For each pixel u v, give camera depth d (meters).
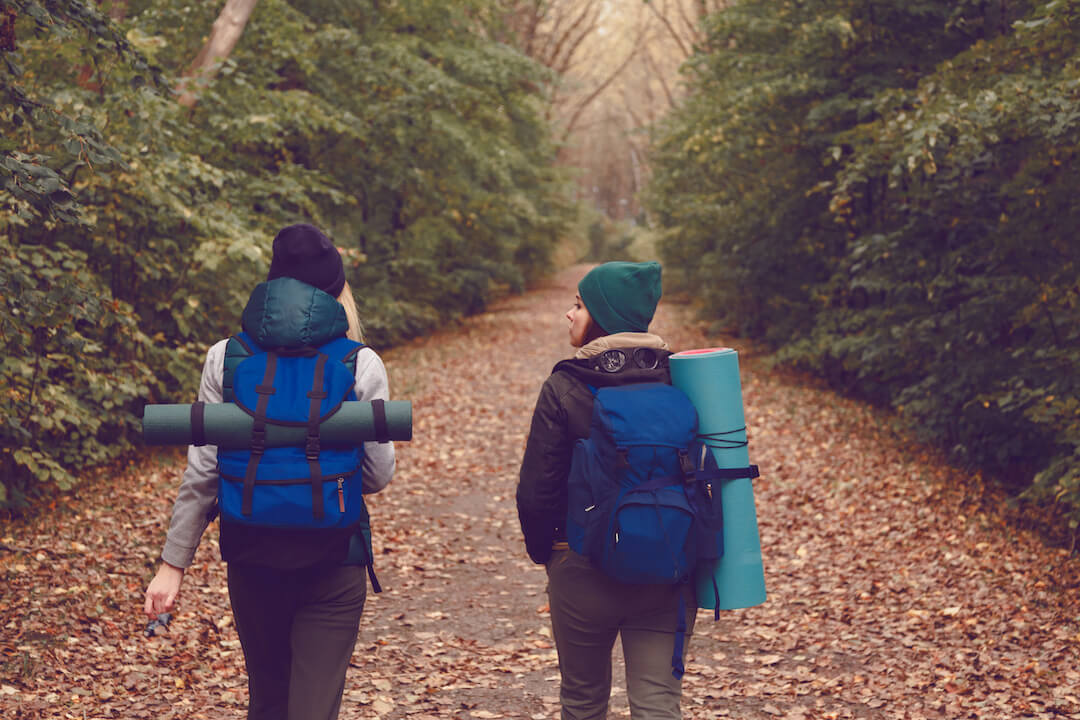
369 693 4.18
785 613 5.53
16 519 6.48
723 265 18.16
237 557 2.19
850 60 12.06
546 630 5.20
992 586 5.92
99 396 7.13
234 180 9.66
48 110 4.88
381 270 19.12
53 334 5.84
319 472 2.14
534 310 31.58
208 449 2.23
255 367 2.21
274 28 11.78
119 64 6.50
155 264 8.29
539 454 2.43
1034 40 6.88
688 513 2.33
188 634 4.63
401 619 5.35
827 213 13.41
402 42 17.03
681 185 22.67
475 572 6.35
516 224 25.98
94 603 4.89
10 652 4.16
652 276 2.59
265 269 8.52
